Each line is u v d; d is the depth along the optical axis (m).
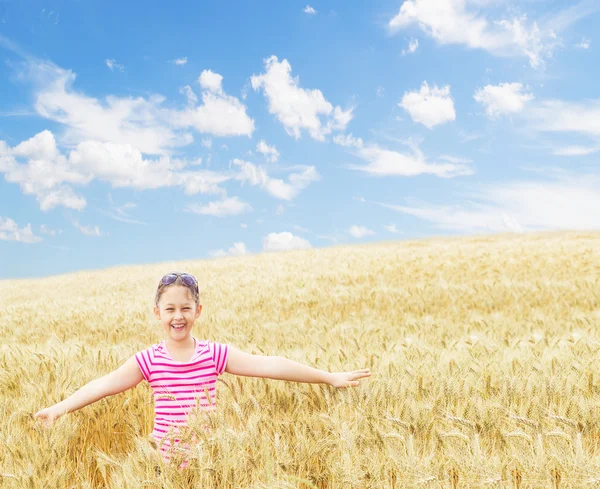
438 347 4.88
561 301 9.04
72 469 2.68
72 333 8.23
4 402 3.44
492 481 2.07
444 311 8.45
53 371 4.11
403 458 2.26
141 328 8.03
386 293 10.54
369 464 2.28
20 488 2.35
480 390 3.13
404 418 2.78
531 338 4.94
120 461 2.66
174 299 2.82
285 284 13.20
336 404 3.02
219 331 7.17
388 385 3.20
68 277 30.70
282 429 2.77
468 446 2.32
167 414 2.79
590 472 2.09
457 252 19.39
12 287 27.42
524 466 2.19
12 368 4.48
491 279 12.07
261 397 3.27
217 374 2.96
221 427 2.48
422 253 19.98
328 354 4.41
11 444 2.71
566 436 2.33
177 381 2.83
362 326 6.61
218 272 19.66
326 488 2.31
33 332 8.66
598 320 6.60
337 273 14.96
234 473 2.24
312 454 2.44
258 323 8.02
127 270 30.33
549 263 14.63
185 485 2.23
